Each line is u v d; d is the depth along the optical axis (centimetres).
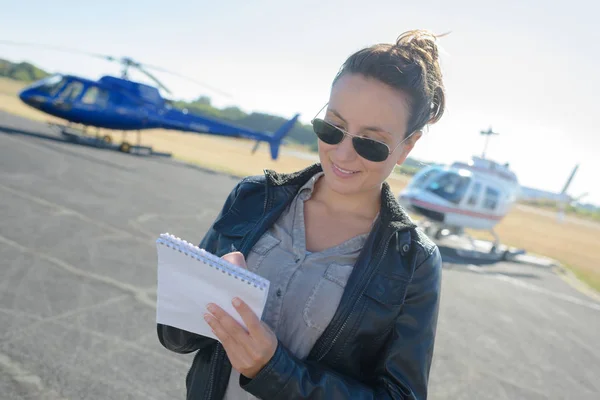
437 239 1140
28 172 821
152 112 1553
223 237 115
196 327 93
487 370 435
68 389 266
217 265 86
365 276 100
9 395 248
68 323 335
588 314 755
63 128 1506
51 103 1437
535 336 567
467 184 1013
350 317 98
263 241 108
